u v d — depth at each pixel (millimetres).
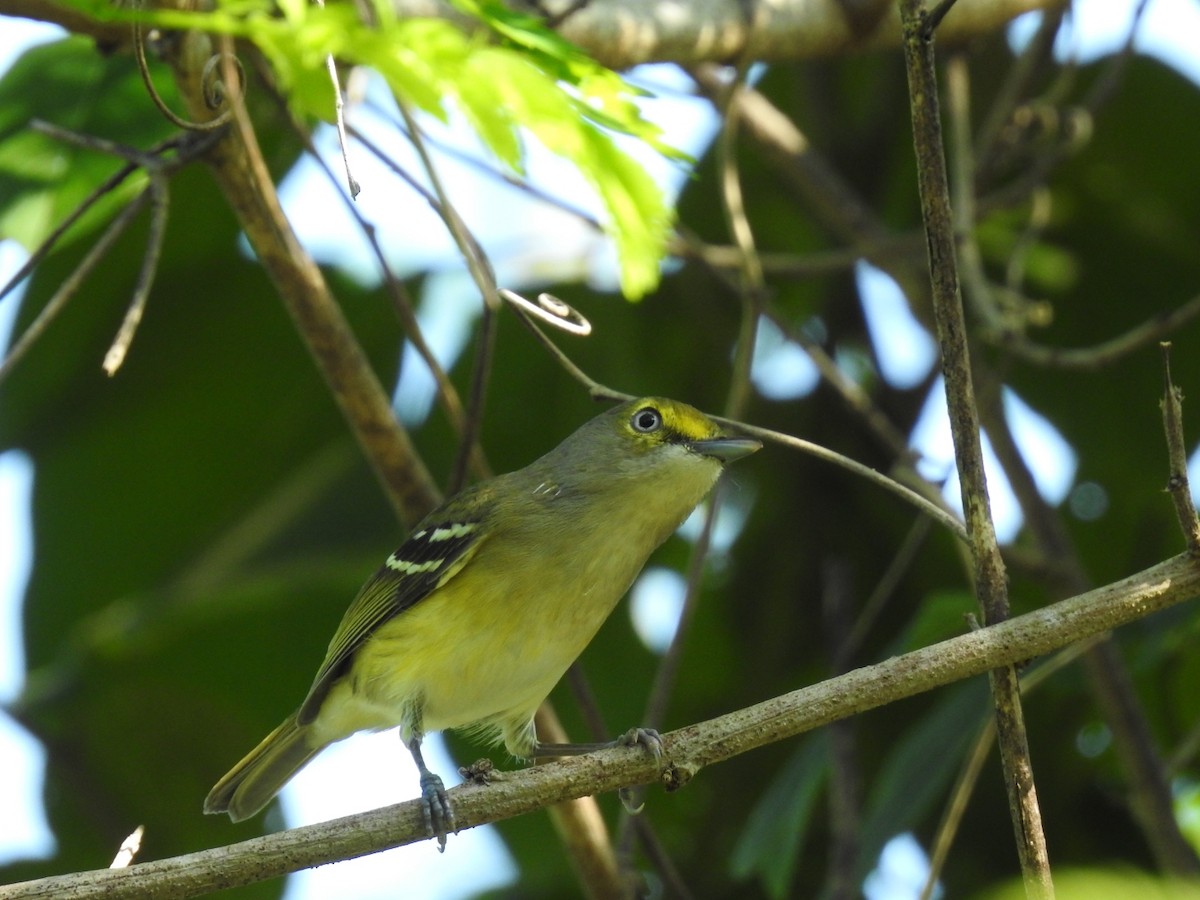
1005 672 6516
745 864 10297
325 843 6531
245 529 12836
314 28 4883
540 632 8852
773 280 13422
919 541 10078
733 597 12930
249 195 8430
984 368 11258
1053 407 12805
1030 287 13078
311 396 13031
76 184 9023
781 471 13031
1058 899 4160
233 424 13016
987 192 13016
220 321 12758
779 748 12562
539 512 8883
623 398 7719
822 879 12195
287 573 12500
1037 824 6320
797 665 12664
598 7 9719
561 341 12898
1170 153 12773
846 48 10461
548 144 5141
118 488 12891
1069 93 12883
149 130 9164
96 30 7953
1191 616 10477
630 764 6836
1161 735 11938
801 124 13773
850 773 10062
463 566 8781
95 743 12500
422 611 8812
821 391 13016
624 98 6121
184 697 12570
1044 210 11320
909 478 10156
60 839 12539
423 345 9203
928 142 6406
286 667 12625
